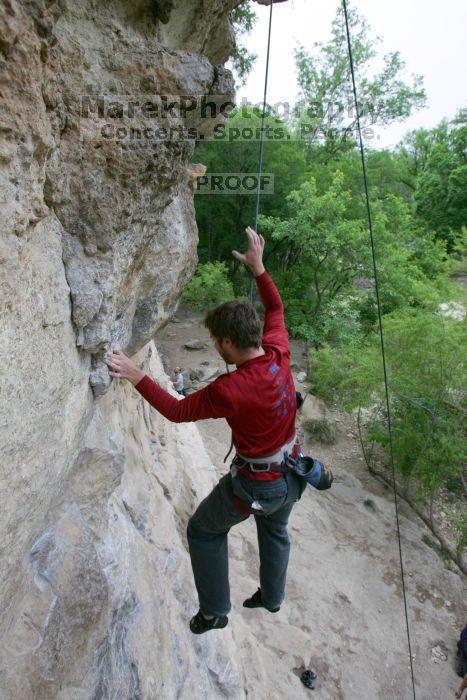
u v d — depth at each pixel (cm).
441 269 1755
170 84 220
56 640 235
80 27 194
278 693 609
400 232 1755
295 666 686
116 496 395
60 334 206
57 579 244
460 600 886
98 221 211
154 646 343
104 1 203
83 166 200
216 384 200
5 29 133
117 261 232
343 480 1148
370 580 887
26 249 168
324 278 1698
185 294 1645
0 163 146
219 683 457
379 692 706
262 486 212
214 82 259
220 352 218
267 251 1878
